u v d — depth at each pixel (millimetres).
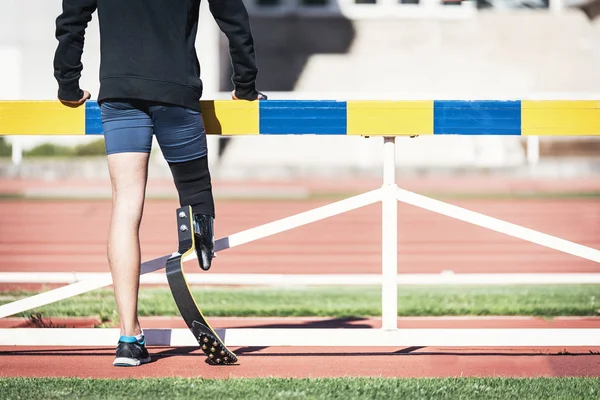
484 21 39094
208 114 6812
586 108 6836
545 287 11391
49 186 28438
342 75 38594
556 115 6836
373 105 6766
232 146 34594
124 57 6066
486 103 6809
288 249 16562
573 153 34531
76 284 6891
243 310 9195
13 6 35969
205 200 6348
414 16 39312
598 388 5602
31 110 6793
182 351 7086
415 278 8078
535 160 32219
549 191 26406
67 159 34094
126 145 6223
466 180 29469
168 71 6078
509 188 27078
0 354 6992
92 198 25625
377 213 23141
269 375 6223
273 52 38875
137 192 6305
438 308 9250
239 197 25500
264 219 20656
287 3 39125
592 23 38875
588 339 6902
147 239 17469
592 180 30203
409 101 6770
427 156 34375
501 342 6898
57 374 6234
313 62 38812
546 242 6742
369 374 6285
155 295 10258
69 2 6242
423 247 16781
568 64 38344
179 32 6145
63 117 6797
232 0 6391
